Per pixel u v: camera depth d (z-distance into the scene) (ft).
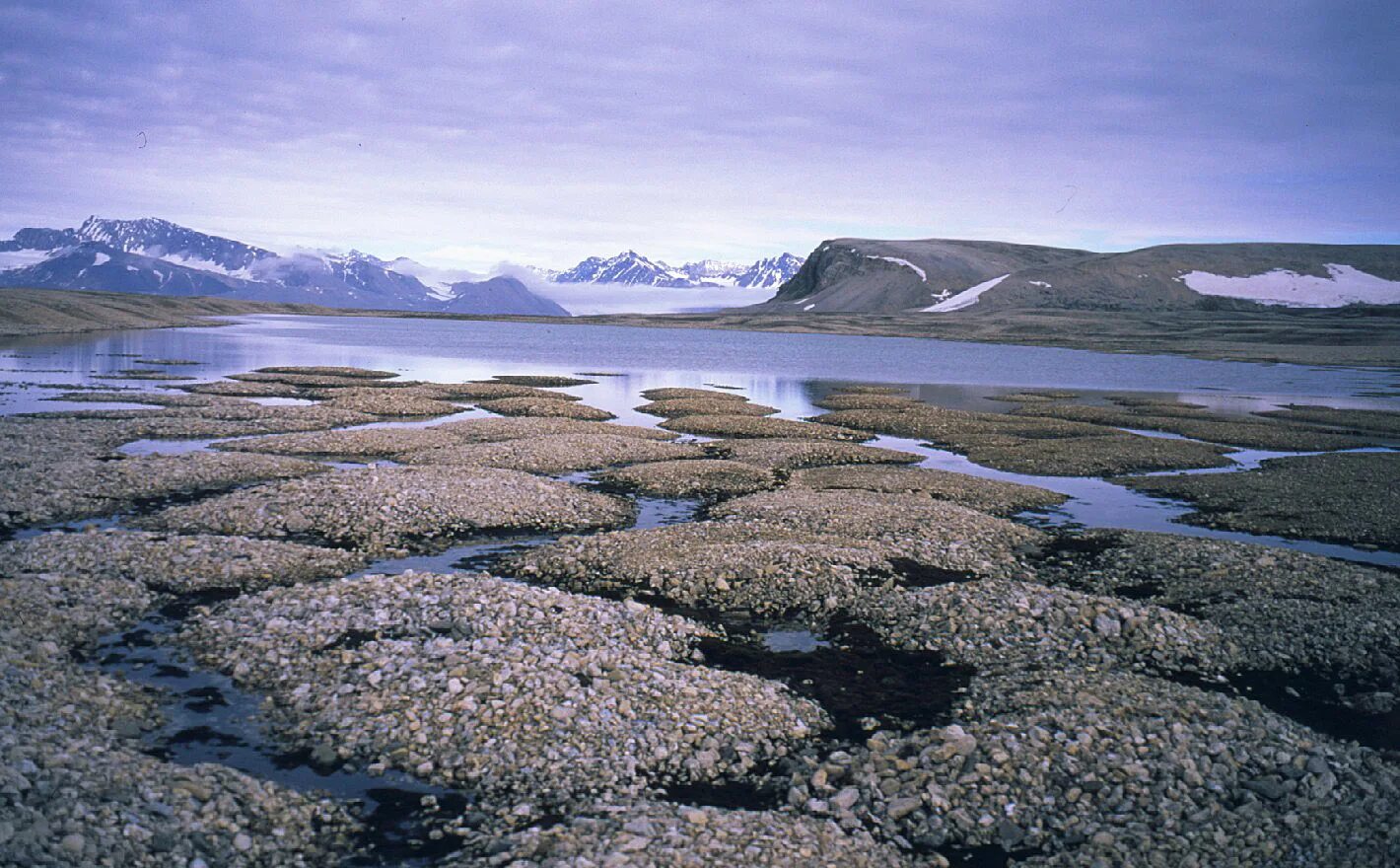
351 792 40.55
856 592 70.38
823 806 40.93
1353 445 173.58
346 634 54.95
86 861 31.76
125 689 48.39
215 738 44.50
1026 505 110.01
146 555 70.23
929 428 181.06
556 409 192.13
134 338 421.18
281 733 45.21
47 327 440.04
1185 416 215.31
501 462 125.08
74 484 97.96
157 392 204.54
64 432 136.05
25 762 36.17
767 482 118.93
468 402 205.46
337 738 44.47
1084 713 47.44
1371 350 553.23
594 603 62.13
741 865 35.37
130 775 37.91
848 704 52.16
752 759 44.96
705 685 50.75
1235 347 589.32
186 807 36.65
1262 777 42.55
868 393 263.29
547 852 35.55
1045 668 56.08
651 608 63.62
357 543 82.12
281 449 132.57
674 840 36.52
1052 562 83.61
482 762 42.60
